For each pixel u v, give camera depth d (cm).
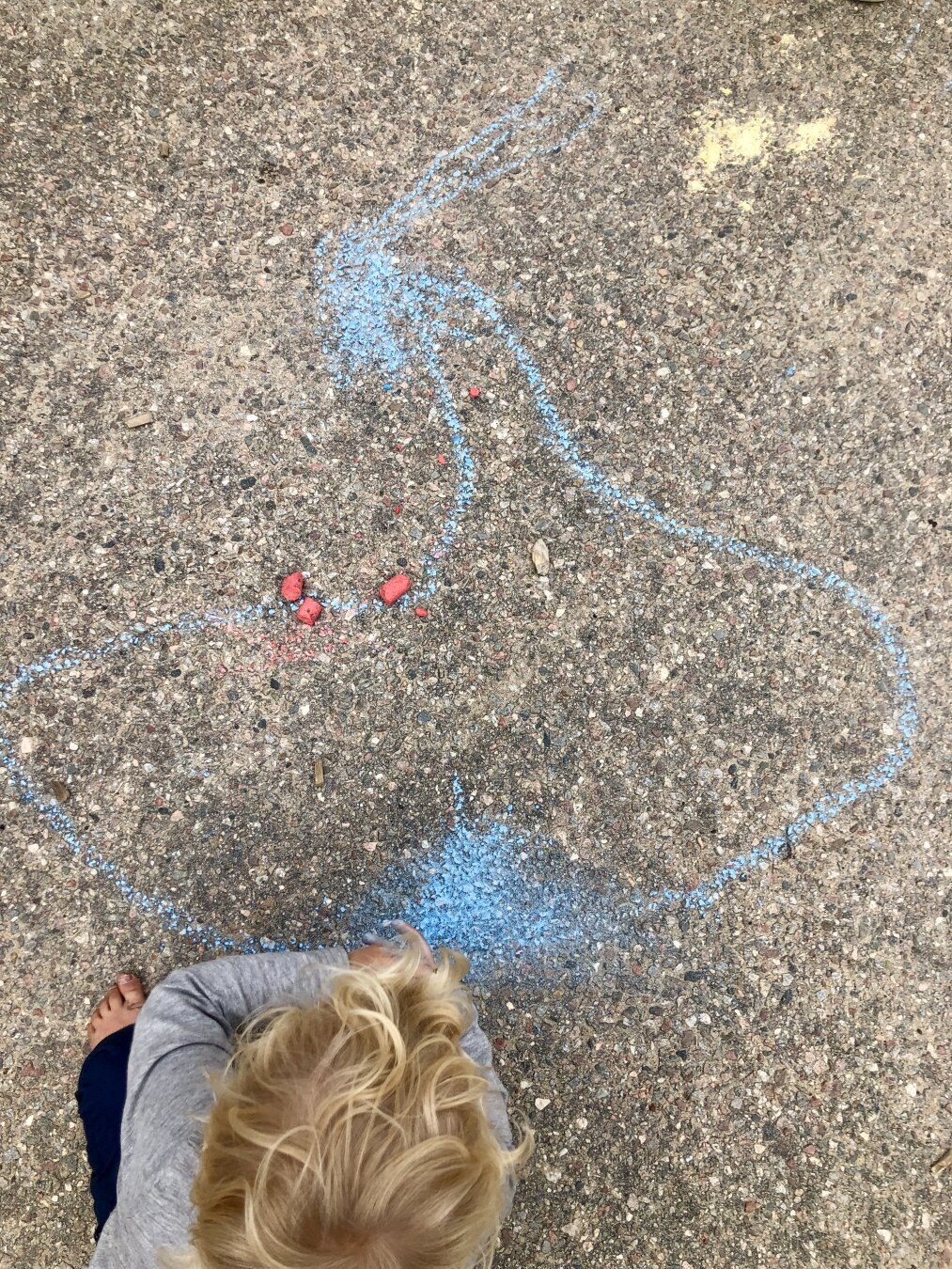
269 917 206
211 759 210
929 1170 203
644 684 217
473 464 222
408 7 234
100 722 210
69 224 224
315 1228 93
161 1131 132
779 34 237
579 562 220
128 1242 140
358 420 222
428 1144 97
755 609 221
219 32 231
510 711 215
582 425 224
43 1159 196
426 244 228
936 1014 209
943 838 215
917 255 230
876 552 223
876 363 228
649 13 236
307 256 227
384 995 108
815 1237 200
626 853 212
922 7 238
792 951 211
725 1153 202
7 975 202
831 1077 206
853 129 234
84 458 218
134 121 228
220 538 217
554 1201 199
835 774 216
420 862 209
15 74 229
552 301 228
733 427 226
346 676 214
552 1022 205
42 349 220
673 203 231
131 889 206
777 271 229
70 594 214
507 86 234
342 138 230
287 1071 106
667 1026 206
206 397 221
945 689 220
